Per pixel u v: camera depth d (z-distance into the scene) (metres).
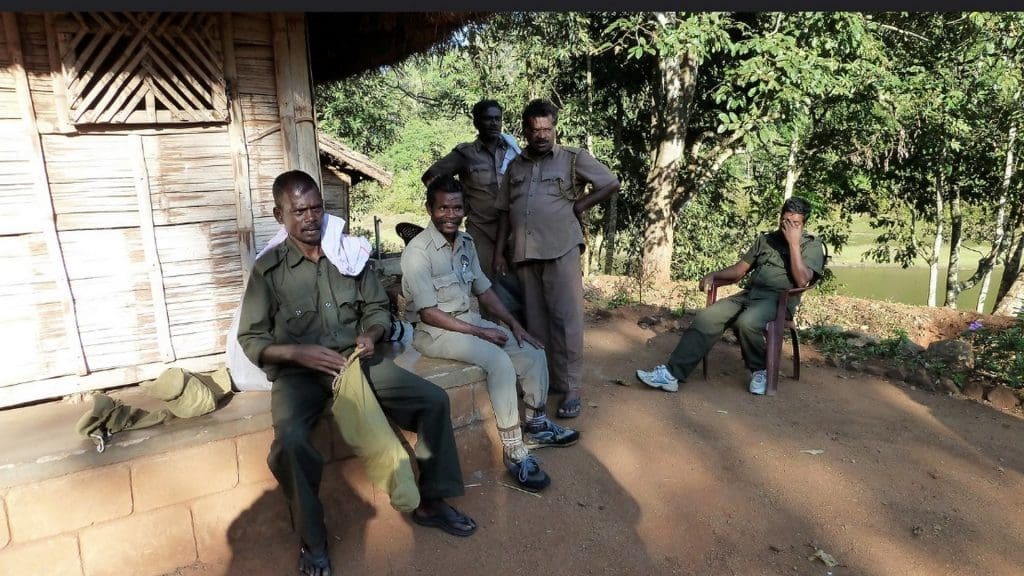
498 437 3.21
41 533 2.24
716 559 2.55
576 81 12.59
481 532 2.70
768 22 8.59
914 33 9.62
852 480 3.12
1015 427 3.74
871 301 7.60
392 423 2.92
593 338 5.37
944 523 2.78
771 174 12.99
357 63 5.35
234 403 2.71
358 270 2.69
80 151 2.70
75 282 2.77
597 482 3.07
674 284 9.64
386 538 2.65
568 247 3.53
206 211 2.99
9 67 2.53
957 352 4.68
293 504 2.39
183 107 2.83
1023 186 10.52
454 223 3.04
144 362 2.96
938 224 12.43
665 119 10.44
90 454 2.28
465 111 13.45
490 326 3.28
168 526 2.45
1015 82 8.37
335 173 11.42
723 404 4.01
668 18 8.48
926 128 9.57
